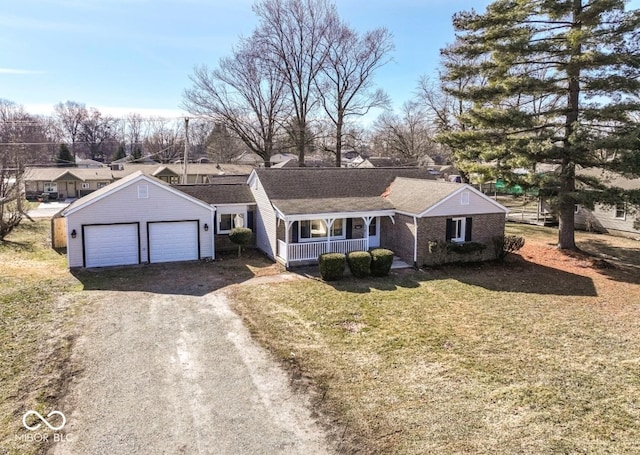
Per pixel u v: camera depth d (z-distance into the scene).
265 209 21.77
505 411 8.26
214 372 9.68
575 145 19.05
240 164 66.88
